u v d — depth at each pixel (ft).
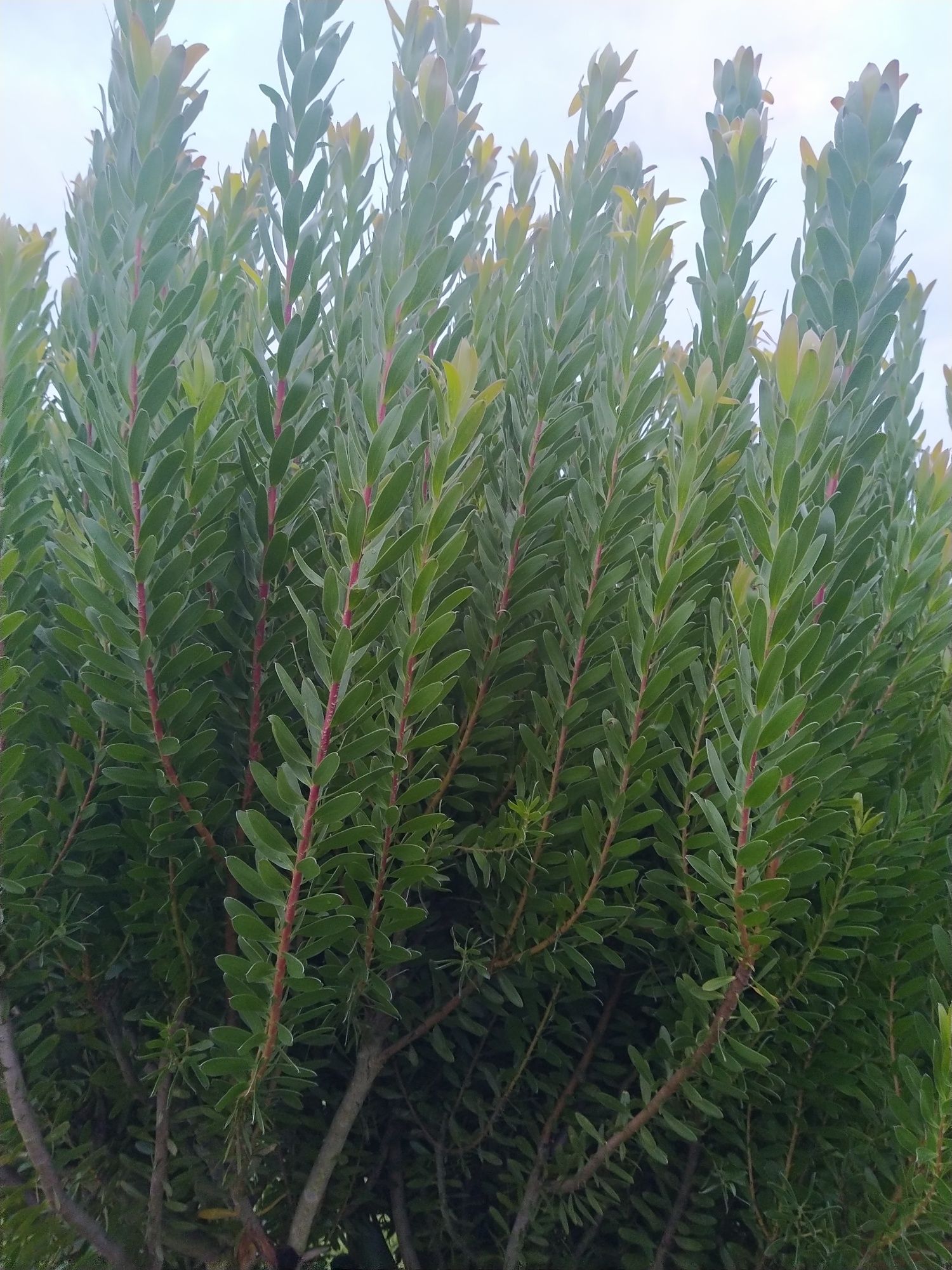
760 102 3.63
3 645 2.64
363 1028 3.03
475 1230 3.59
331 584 2.39
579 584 2.97
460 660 2.47
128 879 3.02
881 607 3.22
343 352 3.16
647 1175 3.54
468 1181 3.56
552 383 2.93
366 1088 3.05
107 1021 3.20
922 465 3.50
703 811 2.75
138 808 2.81
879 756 3.29
